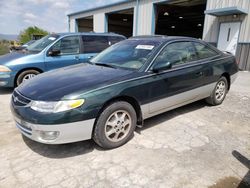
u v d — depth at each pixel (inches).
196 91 159.5
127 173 98.0
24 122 104.2
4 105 186.9
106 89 109.0
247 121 157.5
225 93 193.0
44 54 232.1
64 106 99.3
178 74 141.3
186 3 550.6
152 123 150.3
